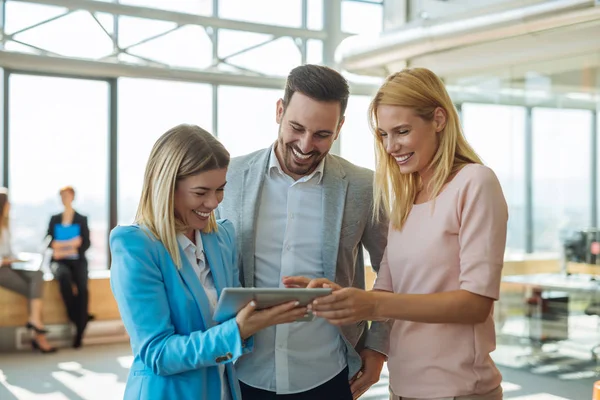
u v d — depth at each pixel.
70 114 8.84
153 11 9.14
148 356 1.98
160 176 2.07
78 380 6.59
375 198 2.33
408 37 7.38
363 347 2.63
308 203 2.47
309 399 2.44
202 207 2.10
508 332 7.17
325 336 2.46
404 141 2.11
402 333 2.19
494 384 2.12
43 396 6.03
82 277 8.03
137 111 9.13
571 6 5.84
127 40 9.08
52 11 8.64
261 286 2.46
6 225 7.80
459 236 2.06
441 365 2.09
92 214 8.98
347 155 10.41
